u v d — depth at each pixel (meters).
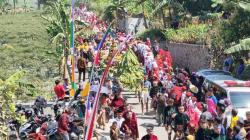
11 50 49.22
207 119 17.27
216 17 37.78
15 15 104.50
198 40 38.28
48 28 38.06
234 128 16.56
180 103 20.66
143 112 26.23
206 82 24.30
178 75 26.50
